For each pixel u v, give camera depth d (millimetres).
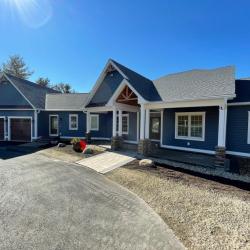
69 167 10344
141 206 5758
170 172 8961
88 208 5594
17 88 20344
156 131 16250
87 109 17984
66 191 6895
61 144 16594
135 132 17547
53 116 21922
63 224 4715
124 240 4113
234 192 6680
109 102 14039
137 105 15969
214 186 7242
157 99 12555
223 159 9719
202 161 10664
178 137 14375
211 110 12773
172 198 6223
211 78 12914
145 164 9828
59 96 23781
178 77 15648
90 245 3928
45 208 5551
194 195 6414
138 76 16750
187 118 13906
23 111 20281
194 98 10844
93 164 10797
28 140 20234
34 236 4211
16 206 5645
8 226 4598
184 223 4781
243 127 11445
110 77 17875
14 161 11516
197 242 4047
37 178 8305
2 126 20766
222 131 9914
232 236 4215
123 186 7523
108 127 20672
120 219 4988
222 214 5145
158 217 5102
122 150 14086
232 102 11438
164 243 4023
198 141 13336
